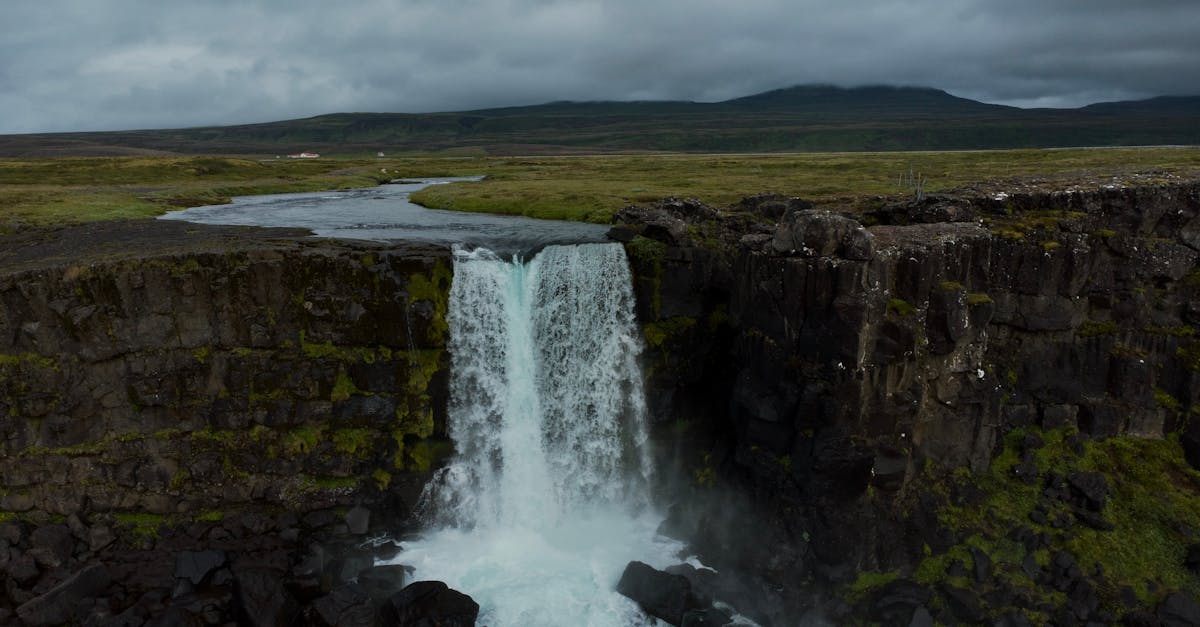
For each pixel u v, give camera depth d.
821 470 31.39
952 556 32.53
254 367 35.97
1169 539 33.69
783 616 30.72
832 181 86.94
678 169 124.44
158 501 34.84
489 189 86.56
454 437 38.81
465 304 38.75
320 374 36.56
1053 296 37.75
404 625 28.80
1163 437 38.81
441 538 37.09
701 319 43.34
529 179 108.94
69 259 36.03
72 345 33.81
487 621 30.75
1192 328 39.09
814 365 31.77
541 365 41.56
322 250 37.78
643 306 43.41
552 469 41.16
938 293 32.88
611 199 69.62
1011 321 37.78
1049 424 38.34
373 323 37.22
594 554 35.91
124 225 51.75
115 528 33.97
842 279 30.62
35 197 71.50
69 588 29.62
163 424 35.16
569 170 133.75
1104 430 38.44
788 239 32.97
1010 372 38.50
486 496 39.19
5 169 114.94
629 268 43.28
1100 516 34.28
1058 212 39.19
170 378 34.97
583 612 31.36
